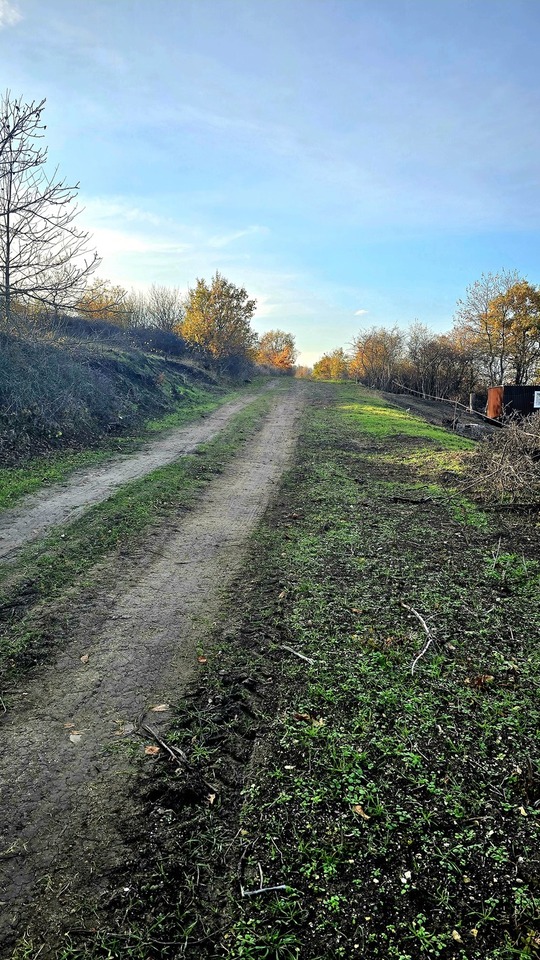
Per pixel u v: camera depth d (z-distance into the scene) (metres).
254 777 3.06
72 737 3.36
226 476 10.31
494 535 7.01
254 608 5.00
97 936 2.23
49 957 2.15
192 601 5.14
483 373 36.53
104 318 22.91
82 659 4.16
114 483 9.10
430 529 7.25
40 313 14.32
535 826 2.74
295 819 2.79
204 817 2.80
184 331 32.88
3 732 3.39
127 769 3.12
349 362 46.19
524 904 2.36
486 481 9.07
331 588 5.39
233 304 32.94
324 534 7.03
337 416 20.23
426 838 2.68
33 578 5.42
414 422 19.50
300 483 9.84
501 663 4.10
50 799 2.90
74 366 14.53
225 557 6.24
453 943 2.21
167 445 13.01
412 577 5.65
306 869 2.53
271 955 2.18
